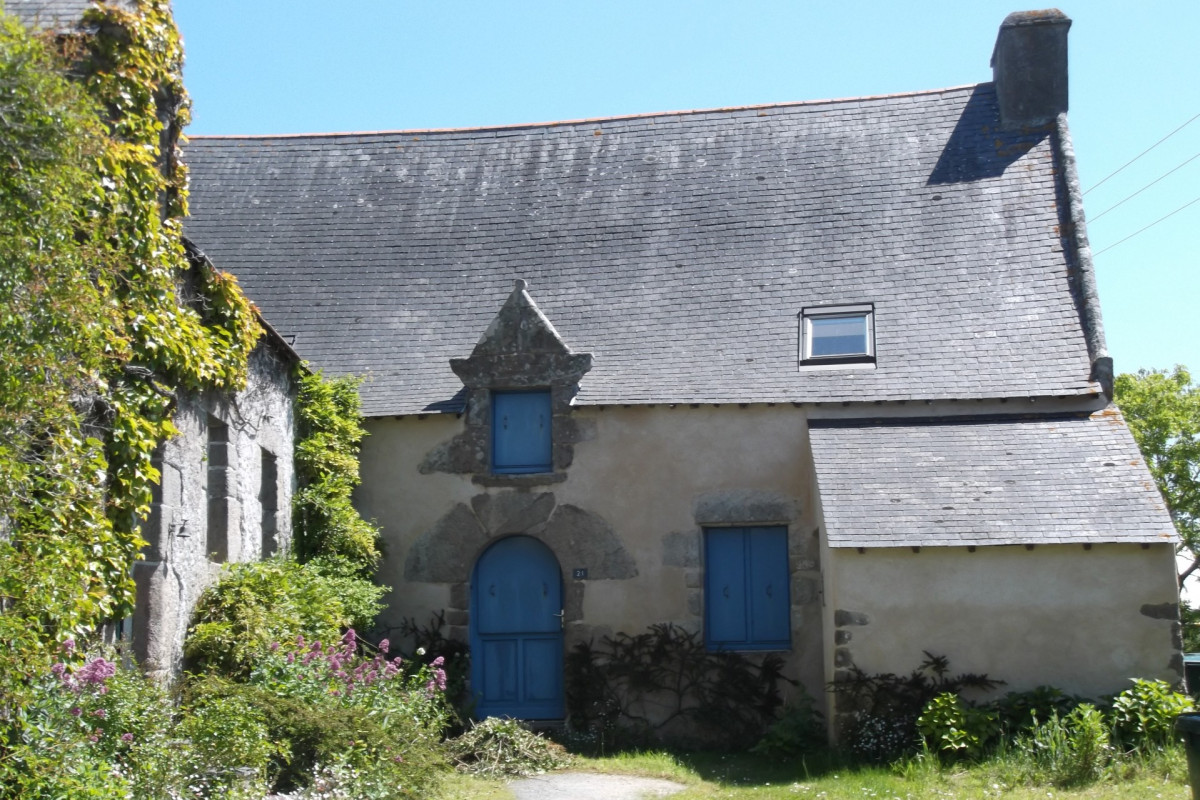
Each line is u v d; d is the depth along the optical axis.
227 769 8.04
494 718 12.17
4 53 6.98
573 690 13.72
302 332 15.61
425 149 17.78
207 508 11.22
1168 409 24.48
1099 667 11.65
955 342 14.23
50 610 7.30
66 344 7.25
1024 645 11.78
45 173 7.04
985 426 13.34
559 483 14.13
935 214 15.63
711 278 15.46
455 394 14.55
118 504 8.81
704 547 14.02
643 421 14.12
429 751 9.82
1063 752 10.30
